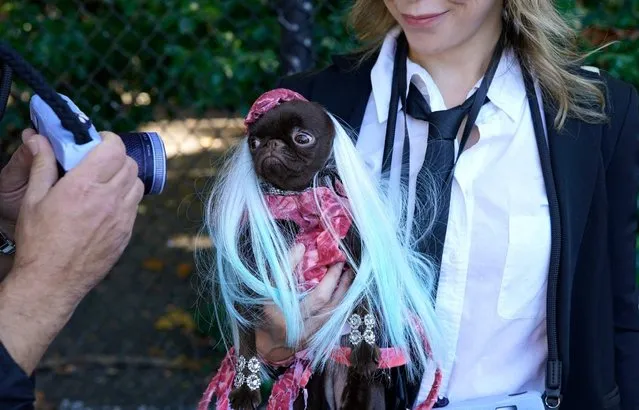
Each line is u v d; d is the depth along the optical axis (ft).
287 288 6.05
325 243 6.11
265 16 13.21
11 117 13.16
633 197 7.31
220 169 6.90
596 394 7.16
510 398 6.70
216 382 6.64
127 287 18.29
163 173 5.93
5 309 5.29
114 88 13.76
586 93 7.09
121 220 5.56
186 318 16.42
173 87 13.85
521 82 7.02
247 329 6.40
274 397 6.29
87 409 14.39
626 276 7.39
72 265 5.43
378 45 7.68
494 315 6.88
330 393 6.28
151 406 14.52
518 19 6.97
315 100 7.47
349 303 6.10
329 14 12.21
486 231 6.81
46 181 5.55
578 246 6.86
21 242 5.44
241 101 13.33
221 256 6.35
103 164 5.42
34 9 13.65
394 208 6.57
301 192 6.20
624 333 7.48
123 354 16.11
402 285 6.24
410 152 6.97
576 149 6.91
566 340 6.73
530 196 6.82
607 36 11.58
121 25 13.62
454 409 6.61
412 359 6.50
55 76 13.50
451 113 6.86
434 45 6.84
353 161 6.21
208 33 13.56
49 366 15.75
